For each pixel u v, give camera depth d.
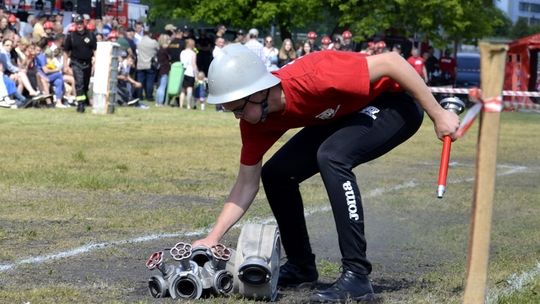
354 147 5.62
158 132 18.31
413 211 9.64
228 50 5.45
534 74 30.84
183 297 5.57
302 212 6.08
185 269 5.60
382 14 35.34
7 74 22.80
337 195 5.59
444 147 5.31
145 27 38.72
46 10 34.72
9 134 16.45
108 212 8.92
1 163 12.34
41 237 7.64
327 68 5.39
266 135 5.77
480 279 4.34
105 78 22.39
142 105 25.70
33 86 23.02
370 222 8.91
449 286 6.19
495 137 4.26
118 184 10.80
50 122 19.30
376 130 5.64
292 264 6.15
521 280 6.31
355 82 5.37
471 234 4.35
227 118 22.94
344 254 5.67
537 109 30.77
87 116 21.34
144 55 27.38
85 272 6.39
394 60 5.43
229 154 14.67
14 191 10.05
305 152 5.88
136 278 6.23
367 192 10.95
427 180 12.28
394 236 8.16
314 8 36.53
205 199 10.06
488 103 4.24
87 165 12.50
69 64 24.02
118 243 7.45
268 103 5.41
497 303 5.62
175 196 10.20
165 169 12.47
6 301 5.46
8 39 22.78
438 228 8.59
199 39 30.11
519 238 8.16
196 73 26.25
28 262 6.67
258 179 5.93
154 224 8.38
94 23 26.69
